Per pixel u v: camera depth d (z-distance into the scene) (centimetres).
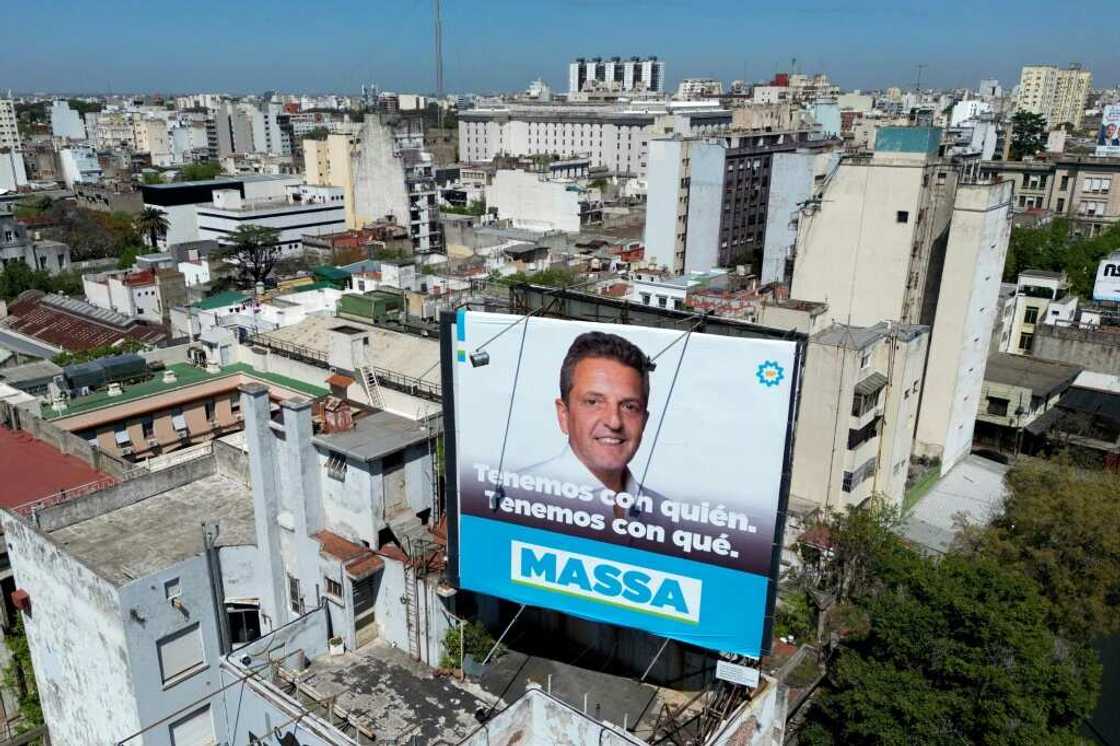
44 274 10869
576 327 2275
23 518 3288
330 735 2325
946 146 7756
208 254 11762
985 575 3250
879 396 5209
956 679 3069
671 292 8181
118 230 15538
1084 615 4078
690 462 2230
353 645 2894
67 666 3300
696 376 2178
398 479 2939
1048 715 3030
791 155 10700
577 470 2358
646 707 2486
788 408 2105
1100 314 7938
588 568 2414
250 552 3170
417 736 2455
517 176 15825
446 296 6688
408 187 15675
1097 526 4150
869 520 4588
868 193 6319
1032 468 4841
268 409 2955
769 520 2178
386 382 4772
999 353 7731
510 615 2886
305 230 14900
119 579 3017
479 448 2462
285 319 7188
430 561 2803
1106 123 13375
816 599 4169
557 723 2350
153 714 2995
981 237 5959
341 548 2891
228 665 2638
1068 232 10638
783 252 11038
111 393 5169
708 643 2319
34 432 4503
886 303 6406
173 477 3788
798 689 3631
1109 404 6719
